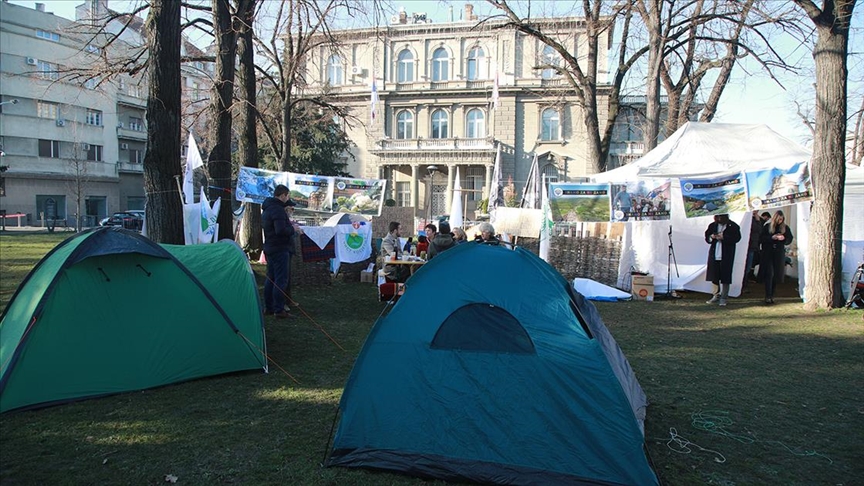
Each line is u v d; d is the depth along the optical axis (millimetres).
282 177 11141
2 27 37844
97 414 4855
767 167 10703
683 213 12172
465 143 44250
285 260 8875
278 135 23500
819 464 4156
